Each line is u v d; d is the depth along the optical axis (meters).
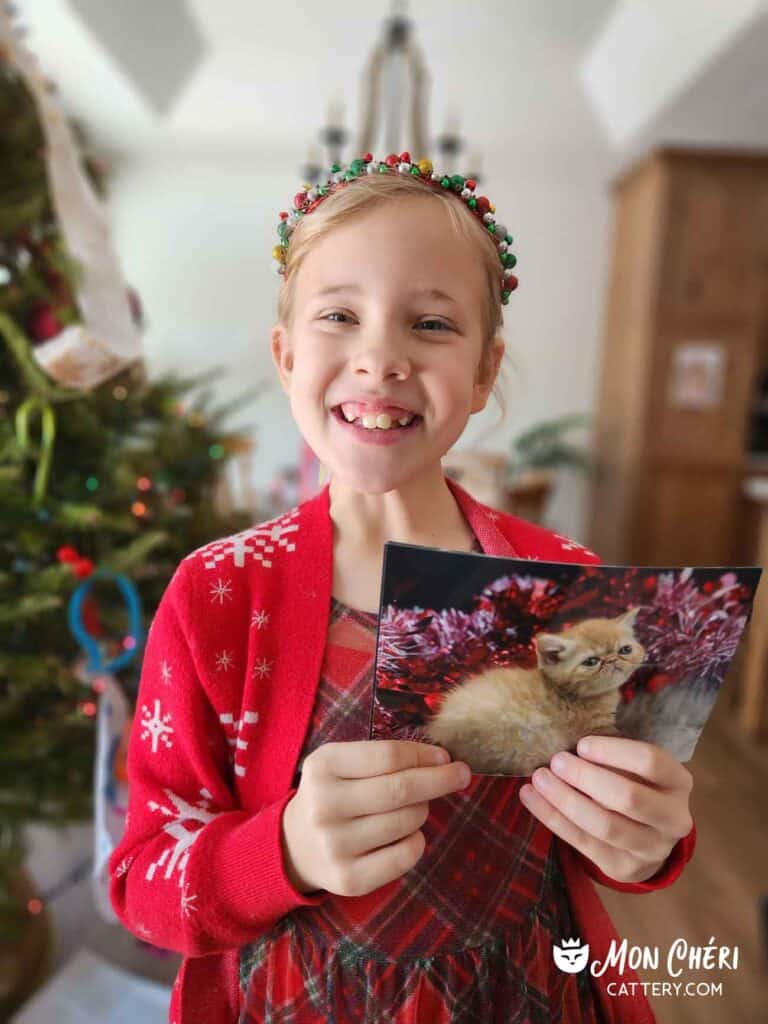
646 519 3.65
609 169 3.97
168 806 0.48
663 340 3.48
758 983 1.28
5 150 1.02
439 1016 0.46
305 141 3.89
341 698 0.47
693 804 1.92
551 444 3.99
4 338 1.00
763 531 2.59
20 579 0.96
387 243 0.44
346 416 0.46
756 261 3.38
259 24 3.14
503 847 0.49
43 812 1.08
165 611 0.50
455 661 0.40
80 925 1.38
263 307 4.20
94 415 1.08
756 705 2.32
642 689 0.42
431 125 3.65
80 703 1.05
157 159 4.07
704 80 2.70
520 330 4.17
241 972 0.51
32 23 2.63
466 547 0.53
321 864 0.40
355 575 0.50
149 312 4.19
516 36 3.12
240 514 1.32
